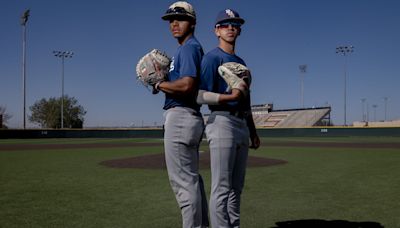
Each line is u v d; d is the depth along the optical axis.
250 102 2.84
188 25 2.58
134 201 4.96
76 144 23.47
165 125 2.51
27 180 7.02
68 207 4.61
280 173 7.91
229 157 2.61
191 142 2.47
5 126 52.38
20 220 4.00
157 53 2.51
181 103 2.47
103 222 3.90
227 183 2.63
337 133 34.34
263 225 3.76
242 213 4.27
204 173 8.03
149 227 3.71
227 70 2.52
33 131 35.62
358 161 10.64
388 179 6.95
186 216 2.47
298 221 3.91
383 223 3.81
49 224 3.83
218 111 2.62
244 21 2.78
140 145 21.92
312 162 10.34
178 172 2.47
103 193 5.57
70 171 8.48
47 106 62.53
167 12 2.58
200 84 2.62
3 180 7.04
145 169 8.73
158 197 5.24
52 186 6.28
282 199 5.07
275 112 59.06
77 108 63.97
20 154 14.35
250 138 3.04
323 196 5.29
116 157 12.67
